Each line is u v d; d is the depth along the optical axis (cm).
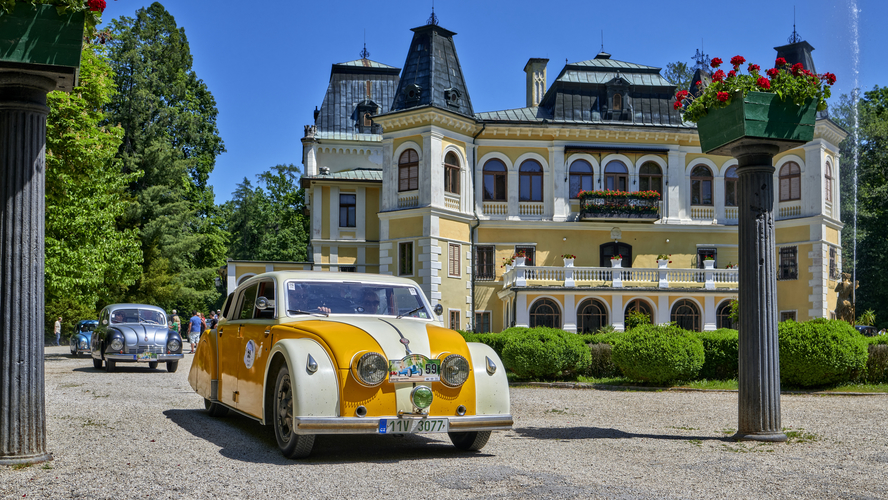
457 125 3494
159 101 4975
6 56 625
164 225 4638
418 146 3428
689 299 3412
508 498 536
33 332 652
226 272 4338
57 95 2231
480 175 3588
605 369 1803
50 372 1922
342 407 669
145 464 653
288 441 694
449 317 3419
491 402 730
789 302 3519
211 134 5478
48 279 2644
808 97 859
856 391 1430
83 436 813
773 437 839
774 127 855
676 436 897
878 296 4694
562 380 1764
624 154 3678
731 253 3722
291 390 689
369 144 4469
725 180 3744
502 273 3569
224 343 949
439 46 3578
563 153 3641
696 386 1556
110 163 3114
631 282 3394
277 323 790
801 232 3506
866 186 4869
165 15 5262
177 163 4847
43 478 587
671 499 540
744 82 861
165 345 1983
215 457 698
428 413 695
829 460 711
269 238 6869
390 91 4772
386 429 677
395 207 3469
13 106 649
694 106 914
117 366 2203
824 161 3506
